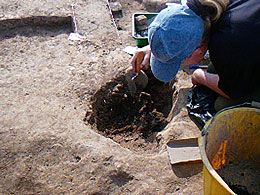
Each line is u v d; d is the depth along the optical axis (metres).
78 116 1.74
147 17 2.10
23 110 1.74
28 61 1.95
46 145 1.61
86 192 1.49
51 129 1.67
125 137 1.79
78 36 2.07
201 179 1.53
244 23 1.38
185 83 1.83
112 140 1.70
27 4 2.19
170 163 1.56
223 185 1.17
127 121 1.85
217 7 1.36
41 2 2.21
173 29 1.34
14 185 1.51
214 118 1.31
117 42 2.06
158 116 1.84
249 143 1.45
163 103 1.88
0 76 1.88
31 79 1.87
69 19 2.16
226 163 1.48
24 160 1.58
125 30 2.17
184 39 1.34
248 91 1.48
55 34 2.10
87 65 1.93
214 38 1.39
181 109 1.74
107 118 1.85
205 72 1.72
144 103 1.87
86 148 1.60
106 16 2.18
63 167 1.56
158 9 2.29
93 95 1.84
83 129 1.67
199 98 1.72
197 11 1.36
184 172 1.54
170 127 1.68
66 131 1.66
